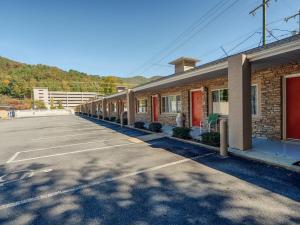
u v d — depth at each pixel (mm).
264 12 13602
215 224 2670
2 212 3186
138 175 4598
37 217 3012
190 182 4059
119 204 3311
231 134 6172
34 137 11961
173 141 8438
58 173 4988
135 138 9766
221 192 3557
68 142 9570
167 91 13820
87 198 3570
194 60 15961
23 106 65312
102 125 17641
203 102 10523
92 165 5543
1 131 16484
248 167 4773
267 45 5836
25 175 4930
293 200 3162
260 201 3182
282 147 6078
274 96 7164
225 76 9023
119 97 20422
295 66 6496
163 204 3250
